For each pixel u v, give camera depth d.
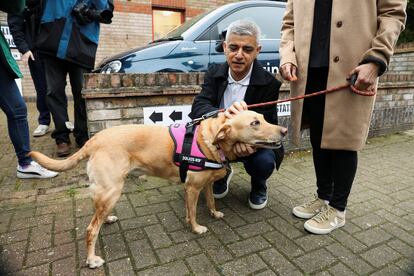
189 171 2.26
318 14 2.23
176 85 3.56
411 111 5.90
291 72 2.32
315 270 2.04
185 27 4.54
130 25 8.77
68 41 3.63
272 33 4.74
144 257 2.16
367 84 1.94
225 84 2.70
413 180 3.62
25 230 2.42
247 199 3.06
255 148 2.34
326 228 2.42
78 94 4.02
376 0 2.04
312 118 2.46
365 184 3.47
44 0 3.55
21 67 8.14
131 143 2.21
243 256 2.18
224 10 4.45
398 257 2.18
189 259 2.14
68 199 2.91
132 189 3.18
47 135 5.00
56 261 2.09
